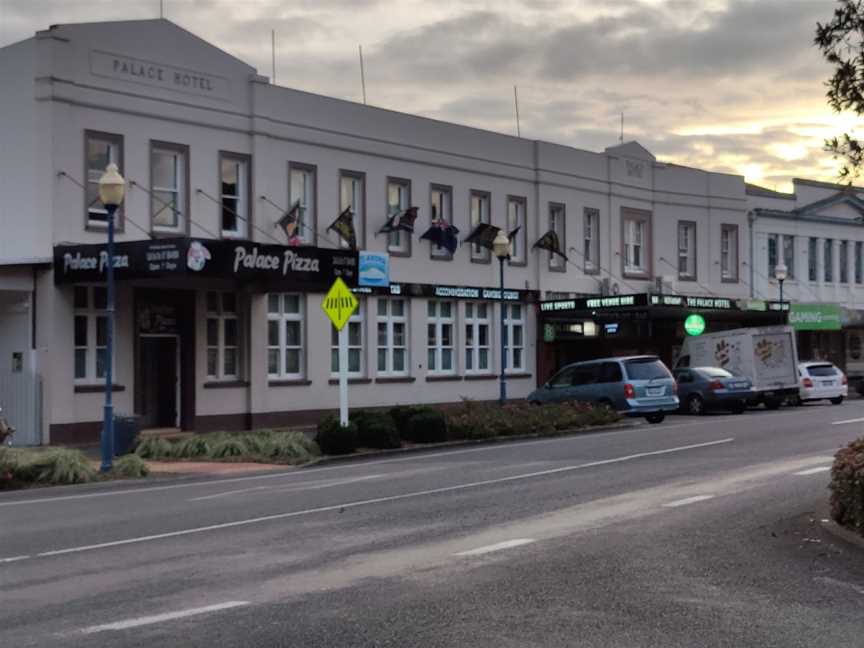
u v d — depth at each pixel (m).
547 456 20.55
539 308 38.00
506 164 37.00
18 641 7.32
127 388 25.97
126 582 9.29
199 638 7.34
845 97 10.20
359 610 8.11
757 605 8.28
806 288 49.56
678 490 15.01
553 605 8.27
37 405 24.36
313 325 30.50
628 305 36.09
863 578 9.23
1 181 25.22
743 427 26.08
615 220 41.12
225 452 21.97
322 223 30.77
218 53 28.22
